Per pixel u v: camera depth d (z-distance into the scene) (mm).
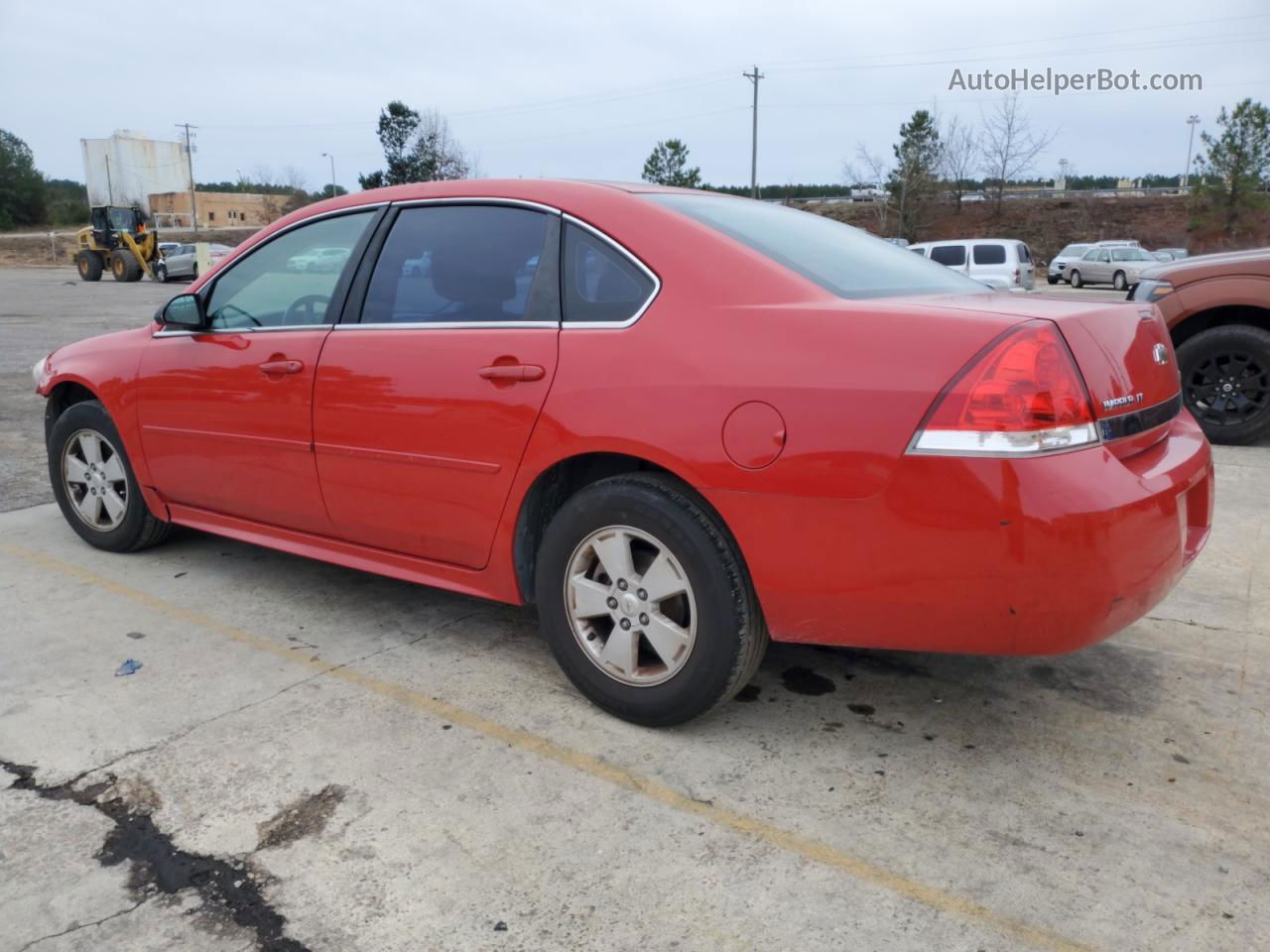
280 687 3197
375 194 3584
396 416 3242
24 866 2287
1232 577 4195
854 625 2527
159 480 4168
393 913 2135
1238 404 6805
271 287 3771
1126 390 2539
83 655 3439
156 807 2518
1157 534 2428
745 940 2051
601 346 2818
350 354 3387
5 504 5441
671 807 2529
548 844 2373
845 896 2184
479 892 2199
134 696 3129
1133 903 2160
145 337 4211
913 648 2496
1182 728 2941
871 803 2545
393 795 2574
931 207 53000
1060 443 2299
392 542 3436
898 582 2412
